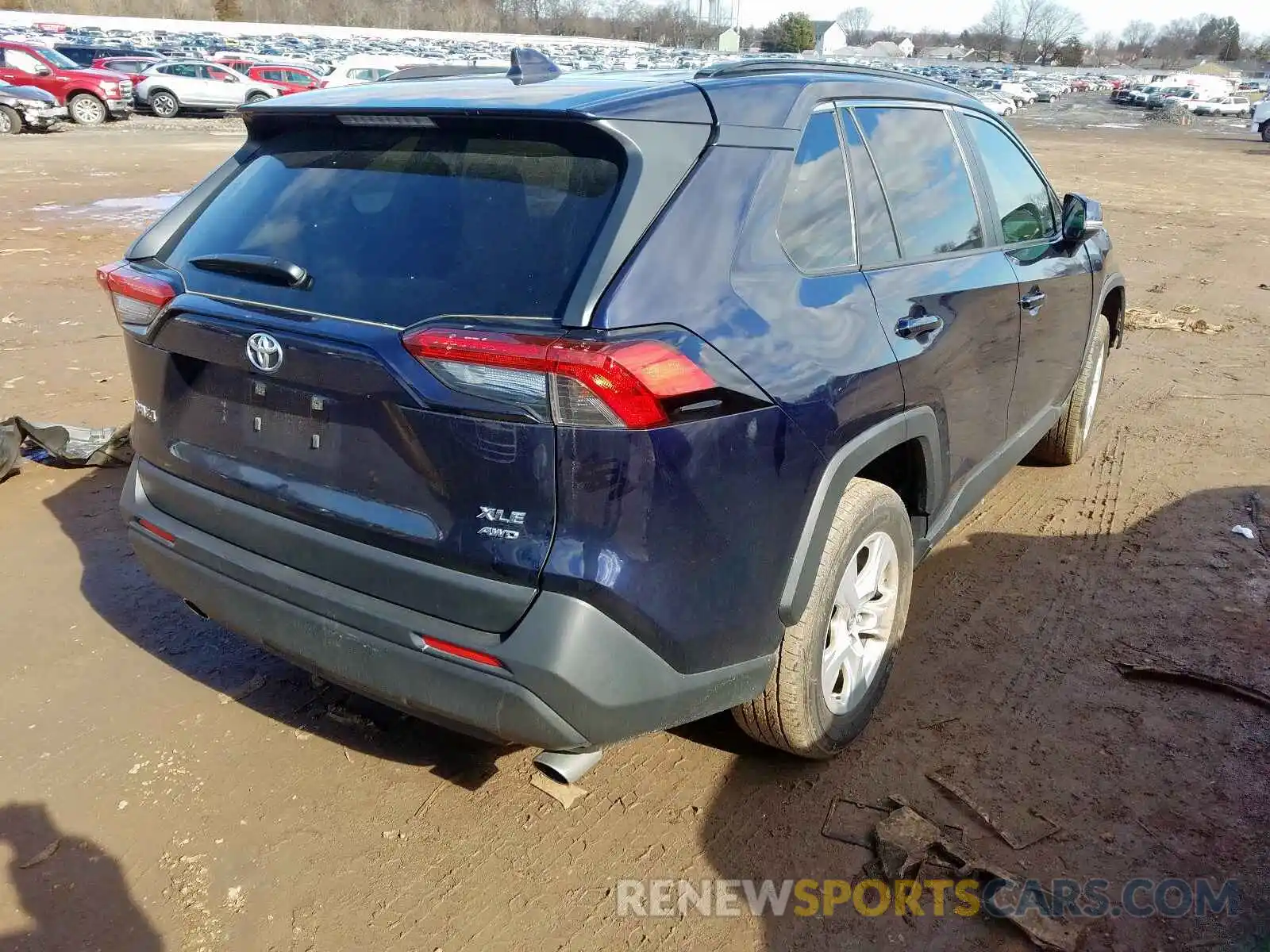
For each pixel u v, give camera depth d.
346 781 2.92
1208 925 2.41
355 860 2.62
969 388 3.36
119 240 11.09
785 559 2.44
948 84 3.88
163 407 2.75
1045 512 4.77
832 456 2.53
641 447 2.07
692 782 2.92
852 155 2.93
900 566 3.09
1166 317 8.67
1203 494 4.96
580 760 2.33
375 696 2.40
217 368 2.55
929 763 2.98
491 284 2.18
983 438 3.62
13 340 7.23
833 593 2.68
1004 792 2.85
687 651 2.27
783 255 2.52
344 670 2.40
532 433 2.04
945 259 3.28
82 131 24.31
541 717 2.14
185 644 3.59
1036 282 3.85
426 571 2.21
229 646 3.59
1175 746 3.06
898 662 3.51
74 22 61.66
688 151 2.34
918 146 3.33
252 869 2.59
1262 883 2.54
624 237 2.14
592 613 2.11
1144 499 4.91
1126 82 75.12
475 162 2.38
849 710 2.95
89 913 2.45
